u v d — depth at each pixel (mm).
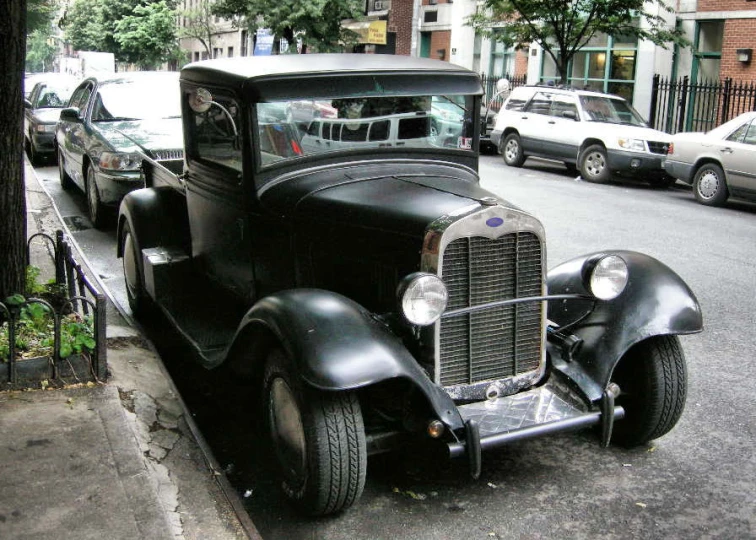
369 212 4180
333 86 4699
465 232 3850
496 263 4000
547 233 10898
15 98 5168
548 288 4734
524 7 19625
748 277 8781
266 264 4852
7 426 4223
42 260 7684
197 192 5609
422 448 4539
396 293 3670
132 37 37375
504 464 4473
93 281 7238
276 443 4000
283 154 4750
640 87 22375
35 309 5160
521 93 19125
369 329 3668
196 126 5457
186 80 5453
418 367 3715
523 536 3768
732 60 20109
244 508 3951
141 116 10680
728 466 4484
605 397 4023
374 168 4824
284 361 3814
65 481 3719
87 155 10039
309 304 3740
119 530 3371
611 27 19172
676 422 4527
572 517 3938
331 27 24078
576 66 24797
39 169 15172
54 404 4496
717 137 14086
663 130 21188
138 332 6074
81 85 12086
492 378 4145
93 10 42406
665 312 4266
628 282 4418
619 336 4227
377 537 3748
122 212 6613
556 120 17766
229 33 42031
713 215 13078
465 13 28641
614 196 14922
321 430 3621
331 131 4766
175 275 5883
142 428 4426
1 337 5000
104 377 4855
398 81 4820
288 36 24094
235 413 5121
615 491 4191
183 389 5488
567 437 4824
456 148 5039
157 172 6914
